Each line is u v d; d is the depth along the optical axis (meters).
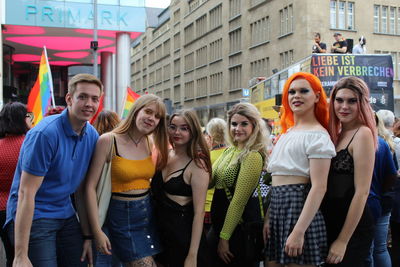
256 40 42.62
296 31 35.66
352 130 3.21
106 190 3.38
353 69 11.46
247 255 3.71
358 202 3.02
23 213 2.96
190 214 3.58
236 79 47.03
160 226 3.58
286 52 37.53
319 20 34.66
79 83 3.15
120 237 3.40
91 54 30.69
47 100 8.27
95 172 3.38
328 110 3.37
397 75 37.62
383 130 4.78
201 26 56.44
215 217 3.95
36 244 3.09
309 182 3.16
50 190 3.15
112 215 3.43
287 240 3.04
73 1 21.92
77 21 22.05
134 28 22.78
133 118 3.44
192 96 59.78
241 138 3.84
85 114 3.16
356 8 36.44
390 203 4.50
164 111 3.45
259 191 3.78
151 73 79.75
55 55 30.95
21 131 4.09
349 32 35.94
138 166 3.43
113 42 26.45
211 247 3.96
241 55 45.38
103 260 4.49
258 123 3.83
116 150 3.39
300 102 3.25
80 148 3.27
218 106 50.75
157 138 3.56
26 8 21.34
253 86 21.23
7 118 4.05
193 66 59.41
